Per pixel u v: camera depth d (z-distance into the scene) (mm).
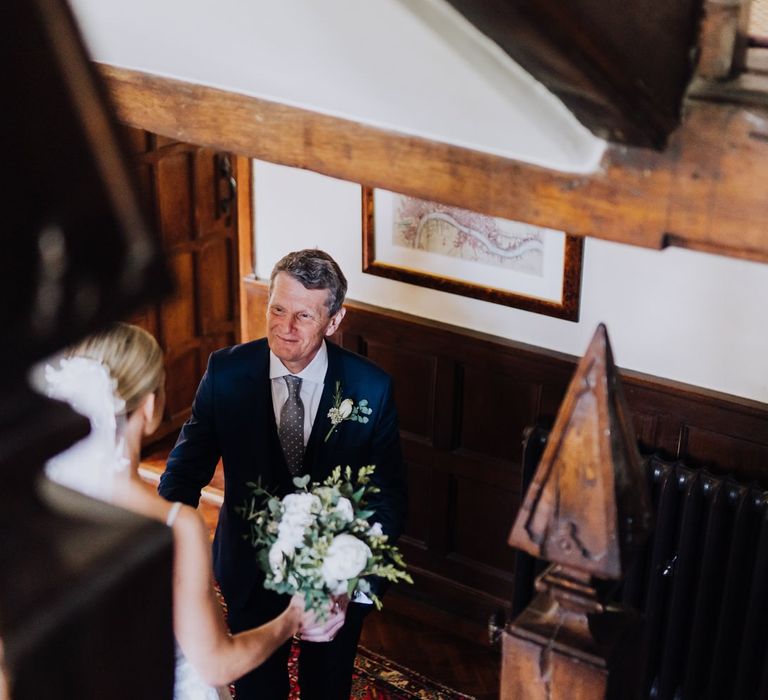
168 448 5406
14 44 458
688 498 3330
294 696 3764
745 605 3428
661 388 3527
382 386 3105
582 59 1204
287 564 2484
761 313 3330
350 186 3941
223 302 5570
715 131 1422
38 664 566
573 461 1312
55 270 476
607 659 1406
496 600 4074
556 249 3566
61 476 1824
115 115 499
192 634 2031
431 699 3793
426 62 1344
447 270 3830
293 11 1355
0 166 459
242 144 1818
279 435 3090
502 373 3811
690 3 1369
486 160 1597
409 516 4211
